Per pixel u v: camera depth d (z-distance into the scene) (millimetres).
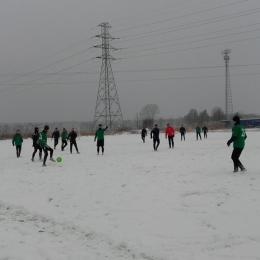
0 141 48281
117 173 13555
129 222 7176
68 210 8477
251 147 22422
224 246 5645
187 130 62406
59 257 5551
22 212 8609
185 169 13578
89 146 31031
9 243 6270
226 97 88625
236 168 12008
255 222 6586
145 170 13945
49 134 56562
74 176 13430
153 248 5746
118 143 34062
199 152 20938
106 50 59031
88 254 5648
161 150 23781
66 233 6801
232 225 6520
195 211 7578
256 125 84625
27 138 54844
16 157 23000
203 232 6297
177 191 9586
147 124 80312
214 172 12352
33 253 5789
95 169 15102
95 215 7875
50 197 10031
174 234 6297
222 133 51781
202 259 5215
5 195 10672
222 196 8664
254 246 5547
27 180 13203
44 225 7426
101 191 10305
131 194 9633
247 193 8750
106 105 60688
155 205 8312
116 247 5941
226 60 84125
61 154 23328
